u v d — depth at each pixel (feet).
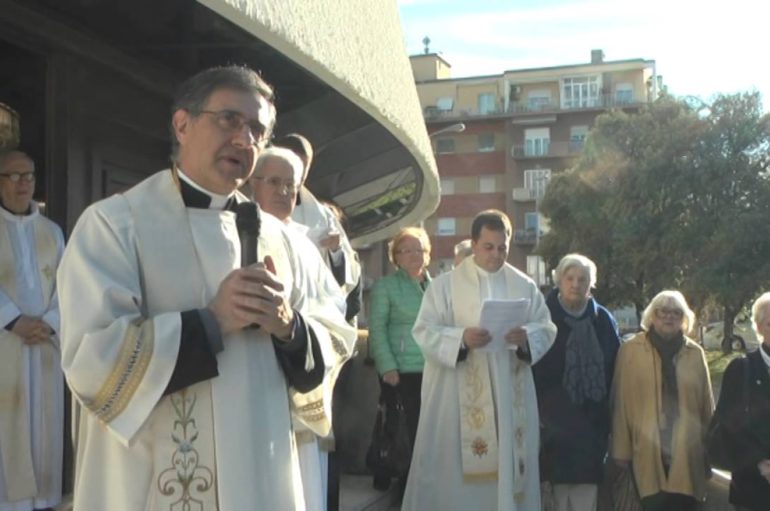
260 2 13.15
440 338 17.02
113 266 7.66
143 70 20.18
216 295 7.61
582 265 17.97
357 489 20.39
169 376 7.29
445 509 17.13
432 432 17.42
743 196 107.76
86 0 17.56
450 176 199.31
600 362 17.74
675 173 109.19
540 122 195.11
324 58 15.51
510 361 16.90
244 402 7.66
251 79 8.20
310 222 14.96
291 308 8.25
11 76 19.04
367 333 22.54
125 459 7.63
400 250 20.07
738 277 103.81
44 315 14.94
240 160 8.14
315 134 26.35
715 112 109.29
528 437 17.04
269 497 7.72
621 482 17.71
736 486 16.10
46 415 14.89
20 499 14.40
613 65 200.75
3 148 16.52
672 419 17.26
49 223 15.57
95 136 18.94
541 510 17.57
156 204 8.10
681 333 17.63
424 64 215.92
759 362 16.11
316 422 8.96
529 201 192.65
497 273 17.67
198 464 7.62
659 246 109.60
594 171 115.55
